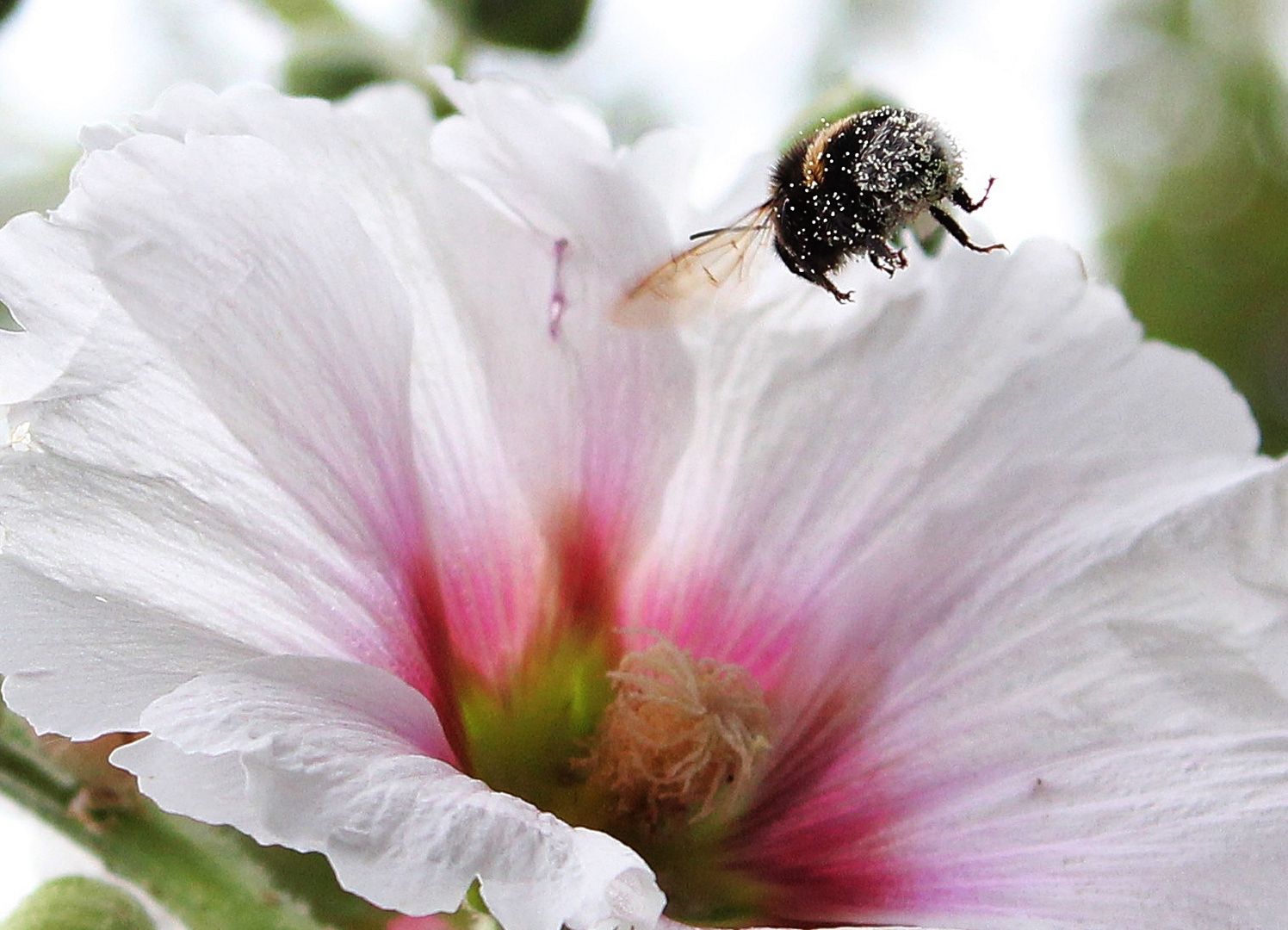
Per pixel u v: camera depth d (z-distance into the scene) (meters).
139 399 0.32
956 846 0.33
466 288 0.34
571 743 0.34
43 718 0.31
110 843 0.34
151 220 0.32
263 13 0.40
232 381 0.32
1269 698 0.33
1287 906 0.32
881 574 0.34
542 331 0.34
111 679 0.31
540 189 0.34
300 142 0.33
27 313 0.31
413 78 0.39
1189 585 0.33
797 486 0.35
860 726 0.34
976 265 0.35
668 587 0.35
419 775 0.30
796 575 0.35
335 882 0.34
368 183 0.33
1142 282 0.58
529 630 0.34
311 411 0.32
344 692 0.31
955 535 0.34
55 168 0.44
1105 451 0.34
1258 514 0.34
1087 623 0.34
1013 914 0.33
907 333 0.35
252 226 0.32
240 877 0.34
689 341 0.35
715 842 0.34
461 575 0.34
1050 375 0.35
